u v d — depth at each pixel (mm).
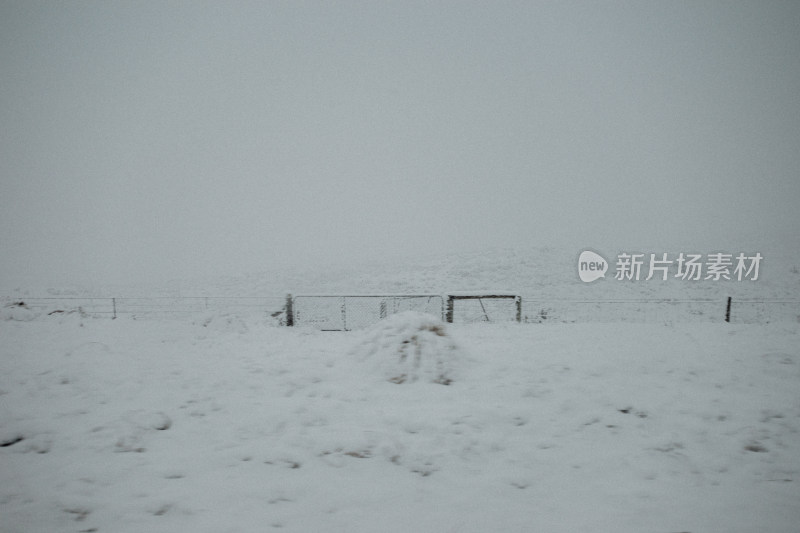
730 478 4094
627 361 7148
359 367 6812
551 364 7051
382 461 4289
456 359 6848
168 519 3363
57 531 3201
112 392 5832
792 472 4191
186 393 5871
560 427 5039
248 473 4035
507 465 4277
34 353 7320
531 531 3318
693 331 9234
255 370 6789
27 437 4594
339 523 3365
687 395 5906
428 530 3303
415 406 5535
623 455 4477
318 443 4574
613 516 3520
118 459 4227
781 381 6359
